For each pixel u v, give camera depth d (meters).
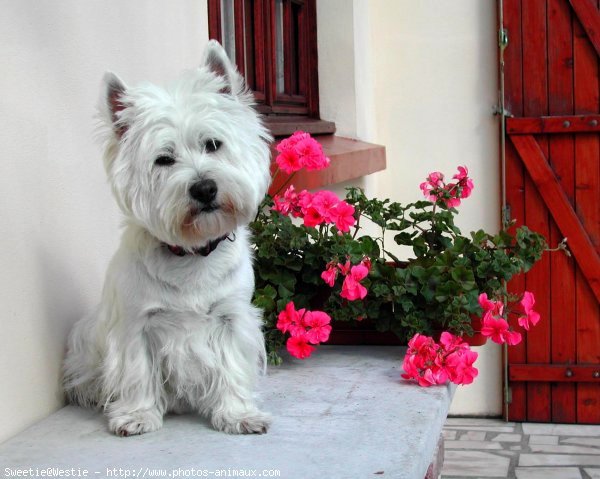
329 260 1.51
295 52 2.35
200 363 1.22
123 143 1.17
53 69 1.27
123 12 1.44
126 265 1.19
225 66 1.22
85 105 1.35
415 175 2.58
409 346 1.41
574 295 2.42
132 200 1.16
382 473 1.07
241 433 1.19
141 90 1.18
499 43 2.41
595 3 2.36
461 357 1.38
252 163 1.20
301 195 1.55
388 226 1.64
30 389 1.23
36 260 1.24
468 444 2.24
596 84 2.39
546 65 2.40
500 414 2.54
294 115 2.29
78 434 1.20
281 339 1.51
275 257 1.52
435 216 1.64
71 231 1.32
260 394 1.32
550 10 2.39
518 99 2.43
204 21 1.74
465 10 2.49
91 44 1.36
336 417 1.25
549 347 2.45
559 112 2.41
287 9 2.26
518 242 1.60
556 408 2.47
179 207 1.13
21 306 1.21
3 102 1.18
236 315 1.23
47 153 1.26
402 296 1.50
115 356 1.21
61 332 1.30
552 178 2.40
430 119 2.55
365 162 2.18
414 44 2.54
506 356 2.46
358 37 2.38
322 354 1.57
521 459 2.08
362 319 1.55
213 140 1.16
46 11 1.26
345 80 2.37
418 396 1.33
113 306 1.21
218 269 1.20
